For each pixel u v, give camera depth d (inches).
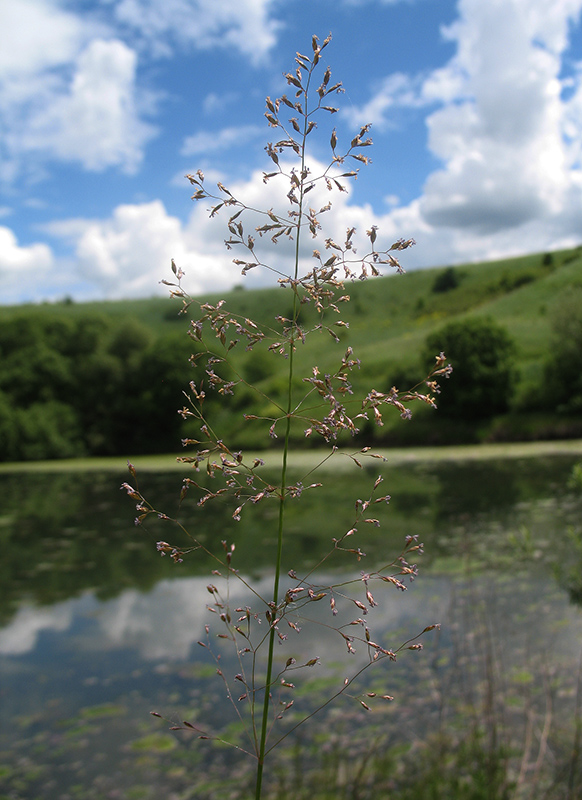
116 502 557.9
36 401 1282.0
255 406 1029.8
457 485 514.6
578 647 182.1
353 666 188.9
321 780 128.0
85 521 475.2
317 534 378.6
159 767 145.3
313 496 523.5
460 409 943.0
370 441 930.1
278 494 37.8
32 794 137.7
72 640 234.4
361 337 1625.2
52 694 189.6
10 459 1156.5
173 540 388.8
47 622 255.4
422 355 1003.9
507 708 149.0
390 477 601.0
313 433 37.1
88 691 190.1
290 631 223.0
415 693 166.1
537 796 107.6
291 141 37.3
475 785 111.1
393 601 242.2
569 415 903.1
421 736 142.7
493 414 943.0
